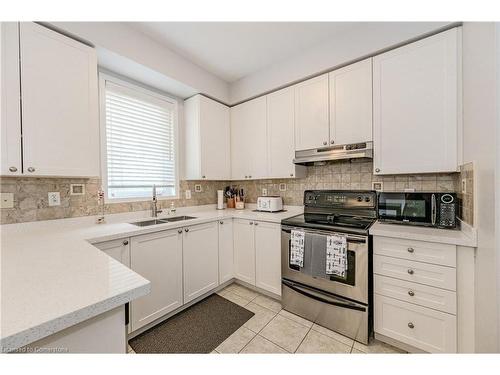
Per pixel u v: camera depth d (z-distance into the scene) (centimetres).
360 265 156
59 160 143
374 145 179
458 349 126
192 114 259
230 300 217
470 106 130
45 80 137
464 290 124
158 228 174
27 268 81
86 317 57
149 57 195
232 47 211
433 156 155
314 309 179
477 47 119
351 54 188
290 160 233
